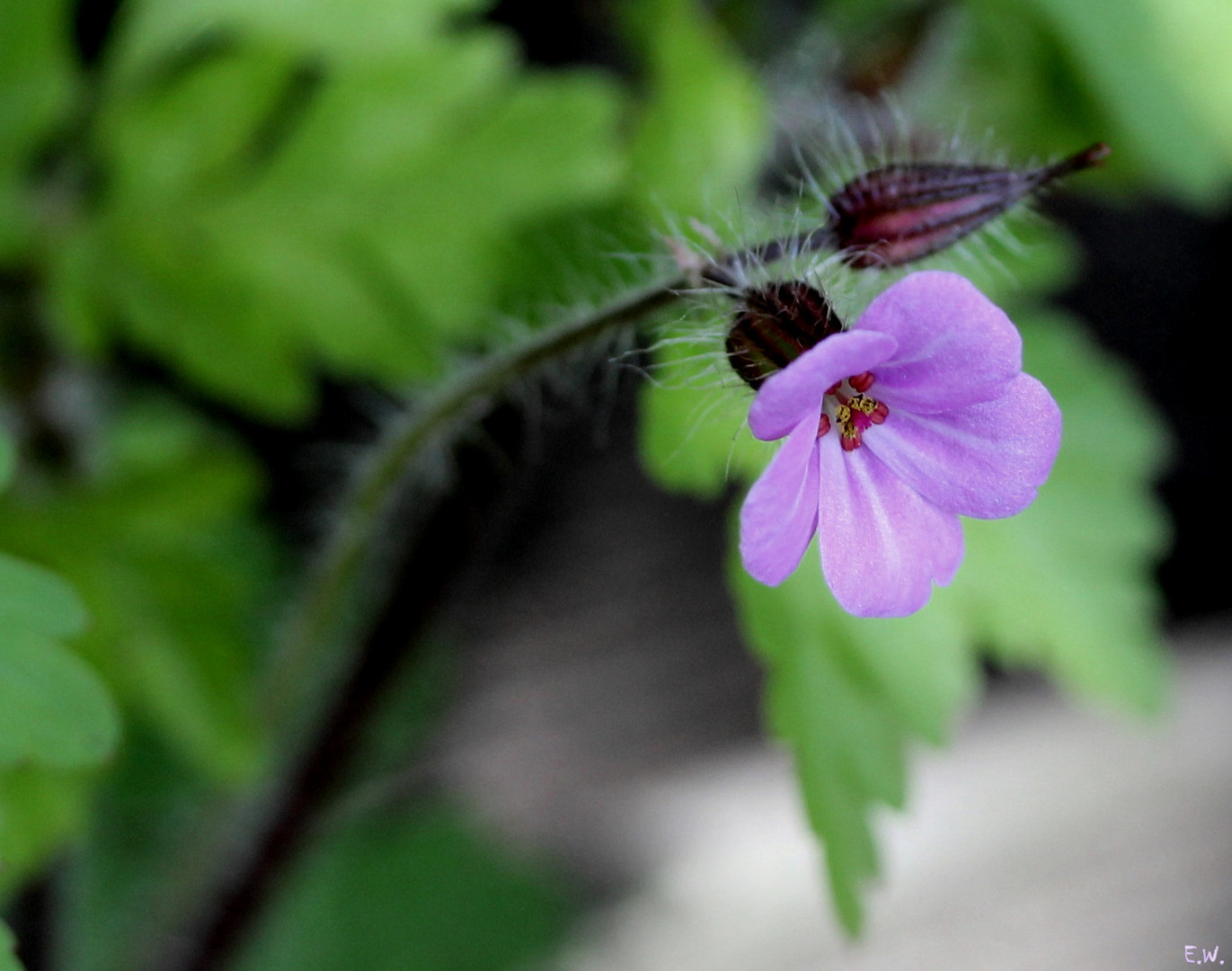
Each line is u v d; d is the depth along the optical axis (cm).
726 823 33
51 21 22
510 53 23
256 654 25
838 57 24
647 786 33
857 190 19
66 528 23
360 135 23
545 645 33
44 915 25
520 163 23
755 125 23
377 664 23
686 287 19
